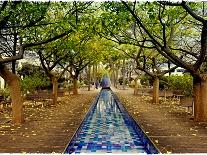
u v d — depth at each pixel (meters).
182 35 26.09
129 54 33.91
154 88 31.91
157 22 19.95
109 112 26.98
